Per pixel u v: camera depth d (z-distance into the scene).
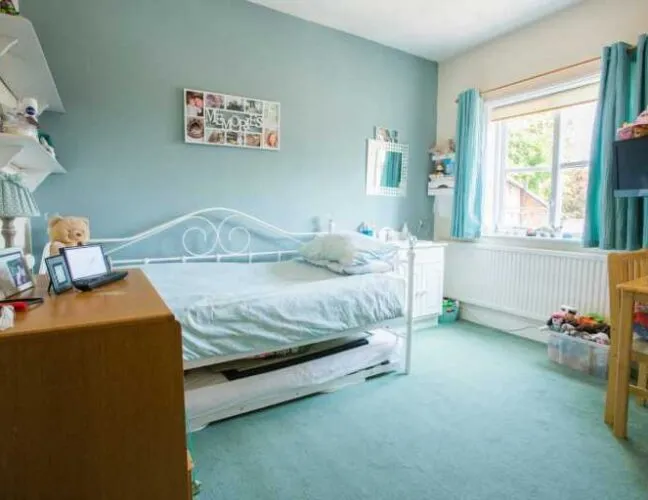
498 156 3.50
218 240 2.86
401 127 3.67
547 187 3.18
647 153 2.19
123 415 0.83
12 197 1.32
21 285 1.04
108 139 2.44
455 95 3.71
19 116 1.44
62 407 0.78
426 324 3.47
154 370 0.84
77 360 0.78
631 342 1.72
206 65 2.69
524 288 3.14
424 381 2.36
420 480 1.50
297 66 3.05
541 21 2.99
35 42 1.47
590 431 1.83
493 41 3.35
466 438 1.77
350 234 2.74
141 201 2.56
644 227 2.35
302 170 3.16
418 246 3.29
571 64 2.82
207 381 1.87
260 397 1.98
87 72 2.34
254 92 2.88
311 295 2.05
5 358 0.73
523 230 3.31
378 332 2.60
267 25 2.89
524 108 3.21
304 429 1.84
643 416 1.95
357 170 3.45
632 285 1.72
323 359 2.18
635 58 2.44
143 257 2.61
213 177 2.79
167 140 2.61
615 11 2.57
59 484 0.79
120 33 2.41
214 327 1.73
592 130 2.64
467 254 3.59
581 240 2.78
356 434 1.80
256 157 2.95
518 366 2.59
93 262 1.23
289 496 1.41
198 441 1.74
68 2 2.26
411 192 3.81
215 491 1.43
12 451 0.75
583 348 2.49
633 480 1.50
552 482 1.49
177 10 2.57
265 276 2.42
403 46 3.51
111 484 0.83
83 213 2.40
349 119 3.36
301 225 3.19
